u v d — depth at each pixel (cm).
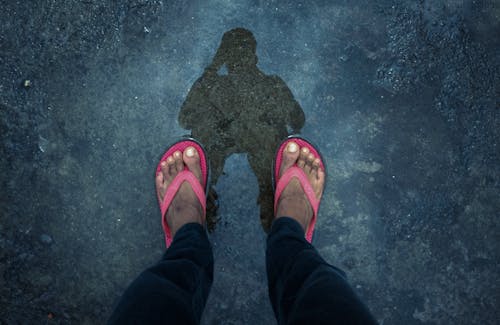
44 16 100
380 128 100
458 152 100
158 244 100
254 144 100
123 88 100
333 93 100
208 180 99
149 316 70
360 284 99
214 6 100
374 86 100
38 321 99
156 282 75
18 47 100
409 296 99
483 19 100
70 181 99
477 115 100
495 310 99
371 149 100
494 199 100
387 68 100
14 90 99
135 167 100
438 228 100
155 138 100
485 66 100
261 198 100
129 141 100
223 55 100
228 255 99
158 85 100
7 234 99
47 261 99
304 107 100
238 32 100
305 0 100
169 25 100
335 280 74
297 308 72
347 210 100
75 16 100
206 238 92
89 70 100
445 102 100
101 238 99
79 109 100
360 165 100
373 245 100
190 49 100
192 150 98
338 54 100
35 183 99
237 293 99
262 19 100
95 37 100
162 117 100
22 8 100
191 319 75
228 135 99
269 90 100
